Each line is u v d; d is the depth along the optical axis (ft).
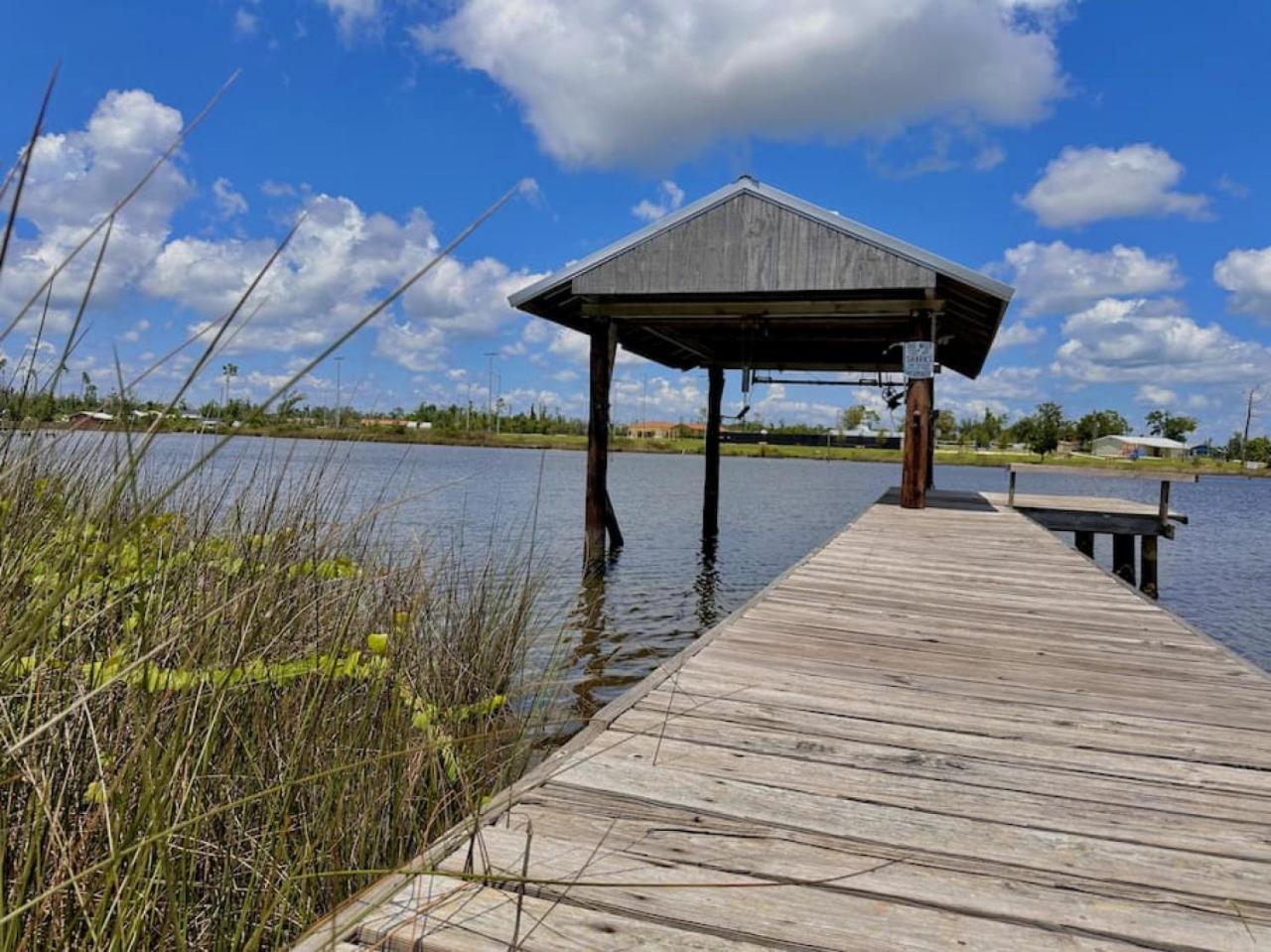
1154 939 4.57
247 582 7.00
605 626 22.74
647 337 40.47
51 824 4.60
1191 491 126.31
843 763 6.99
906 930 4.59
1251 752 7.42
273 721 6.88
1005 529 24.91
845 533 23.71
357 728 7.22
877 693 8.96
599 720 7.87
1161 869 5.37
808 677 9.50
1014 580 16.31
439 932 4.37
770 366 46.01
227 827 5.79
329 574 8.95
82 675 5.45
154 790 4.60
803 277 27.04
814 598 14.24
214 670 5.76
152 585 6.40
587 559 30.91
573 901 4.72
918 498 30.30
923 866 5.33
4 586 5.06
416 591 10.95
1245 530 63.57
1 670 4.42
